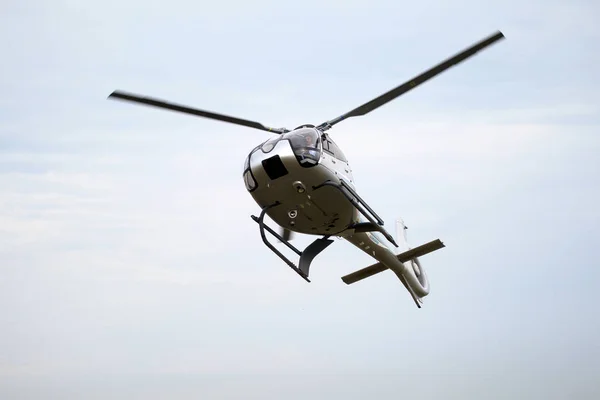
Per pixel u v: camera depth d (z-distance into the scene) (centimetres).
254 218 2508
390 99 2484
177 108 2405
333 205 2452
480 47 2208
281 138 2375
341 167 2491
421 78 2369
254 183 2411
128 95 2316
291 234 2941
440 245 3197
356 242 2975
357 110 2562
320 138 2394
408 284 3525
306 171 2331
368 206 2539
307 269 2639
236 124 2552
